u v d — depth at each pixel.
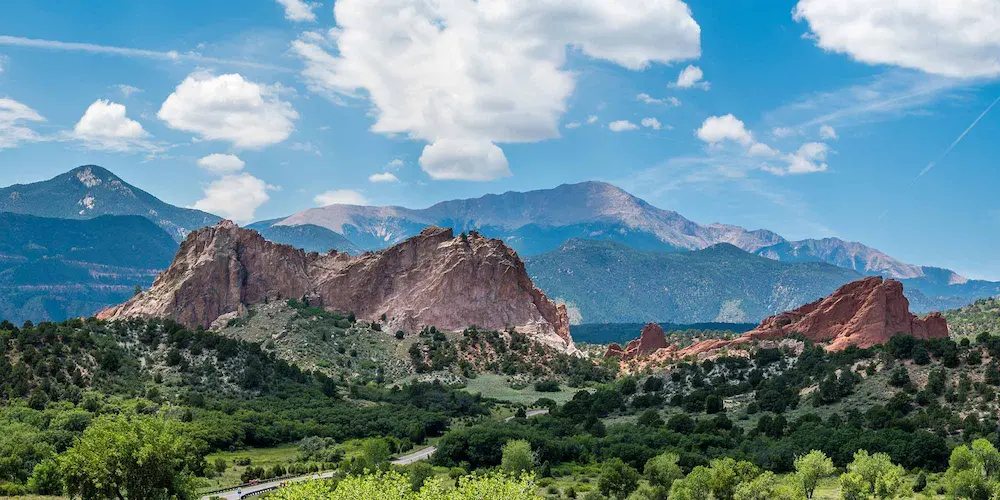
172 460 141.62
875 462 176.88
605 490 184.50
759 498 162.75
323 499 126.44
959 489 164.00
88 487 137.12
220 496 178.12
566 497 181.38
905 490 170.50
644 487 187.62
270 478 199.50
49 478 165.62
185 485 143.88
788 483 179.50
